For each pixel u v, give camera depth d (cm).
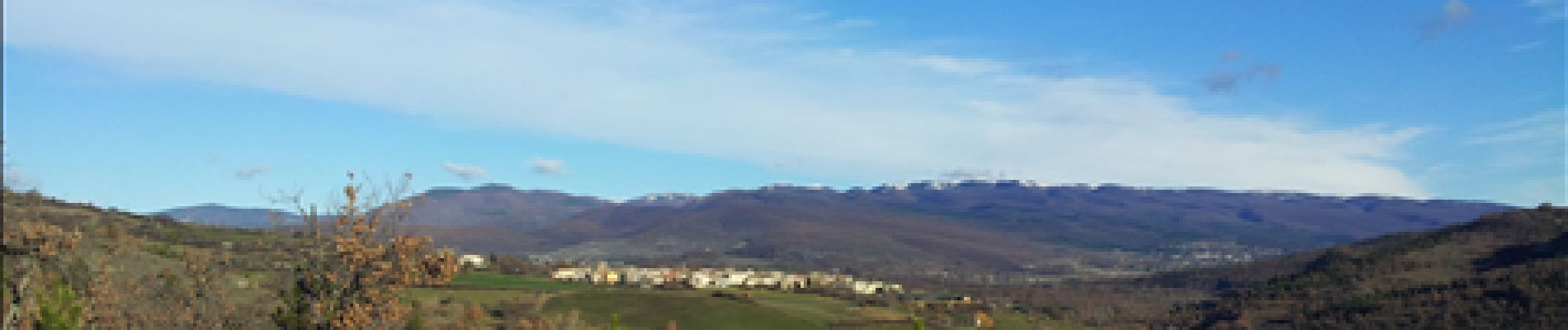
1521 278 14562
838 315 11331
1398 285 16950
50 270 2945
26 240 2908
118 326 2970
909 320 11594
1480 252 18088
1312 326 15975
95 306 2988
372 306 2855
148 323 3094
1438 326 13938
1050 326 15300
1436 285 16138
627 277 15200
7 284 2694
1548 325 12469
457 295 8062
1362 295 16838
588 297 10225
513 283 10812
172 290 3478
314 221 2847
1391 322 14862
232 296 3531
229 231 7462
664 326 9256
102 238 4225
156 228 6638
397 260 2847
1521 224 19288
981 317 13112
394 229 2878
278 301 3422
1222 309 19375
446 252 2942
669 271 17200
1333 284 18475
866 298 14162
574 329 7444
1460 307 14362
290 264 2884
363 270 2820
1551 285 13738
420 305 4900
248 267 3978
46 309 2736
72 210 5997
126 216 7031
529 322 6925
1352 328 15162
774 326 9925
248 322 3228
